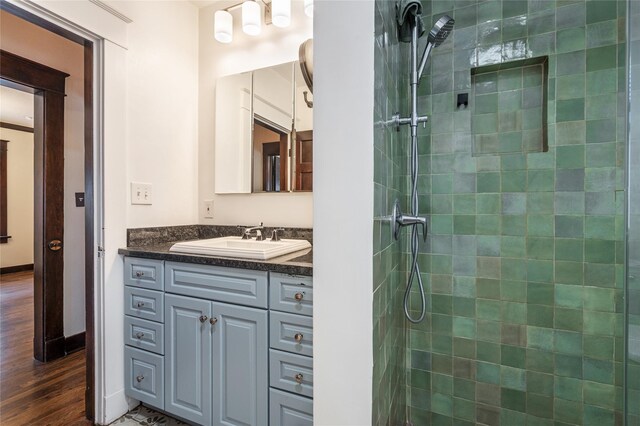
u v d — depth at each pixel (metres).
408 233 1.55
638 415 1.07
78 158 2.39
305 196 1.86
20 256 5.38
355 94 0.85
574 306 1.30
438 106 1.50
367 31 0.83
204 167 2.14
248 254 1.33
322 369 0.90
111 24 1.59
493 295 1.42
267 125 1.95
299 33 1.87
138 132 1.76
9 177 5.26
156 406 1.53
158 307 1.52
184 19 2.06
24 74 2.08
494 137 1.44
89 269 1.59
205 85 2.14
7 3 1.25
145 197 1.80
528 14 1.35
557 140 1.31
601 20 1.25
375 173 0.86
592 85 1.26
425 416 1.54
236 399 1.32
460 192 1.47
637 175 1.08
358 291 0.86
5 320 2.92
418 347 1.55
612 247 1.25
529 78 1.39
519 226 1.38
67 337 2.28
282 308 1.22
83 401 1.73
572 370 1.31
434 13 1.50
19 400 1.73
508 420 1.40
